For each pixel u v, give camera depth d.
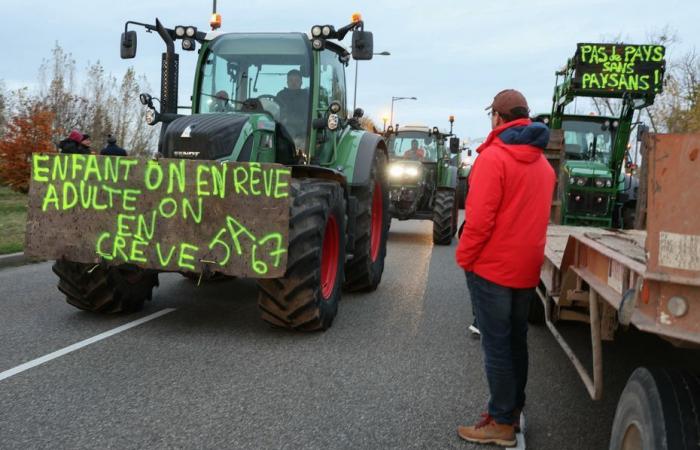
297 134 6.48
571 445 3.38
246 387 4.08
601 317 3.07
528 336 5.53
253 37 6.65
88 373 4.26
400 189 13.05
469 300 7.14
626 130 10.42
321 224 5.16
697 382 2.22
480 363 4.72
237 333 5.37
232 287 7.44
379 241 7.85
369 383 4.23
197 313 6.05
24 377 4.15
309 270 5.10
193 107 6.68
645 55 9.84
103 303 5.67
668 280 2.01
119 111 24.48
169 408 3.70
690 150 1.99
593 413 3.83
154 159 4.96
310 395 3.98
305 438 3.35
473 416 3.71
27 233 5.20
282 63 6.54
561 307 4.32
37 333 5.20
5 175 17.19
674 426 2.09
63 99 22.92
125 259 5.05
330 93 7.05
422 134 14.32
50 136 17.64
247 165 4.80
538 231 3.27
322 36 6.42
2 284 7.31
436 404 3.88
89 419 3.51
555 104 11.10
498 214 3.22
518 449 3.30
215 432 3.39
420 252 11.68
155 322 5.66
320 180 5.73
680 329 2.02
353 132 7.46
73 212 5.12
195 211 4.89
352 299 7.07
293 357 4.75
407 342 5.26
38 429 3.36
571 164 10.88
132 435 3.32
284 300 5.13
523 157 3.19
